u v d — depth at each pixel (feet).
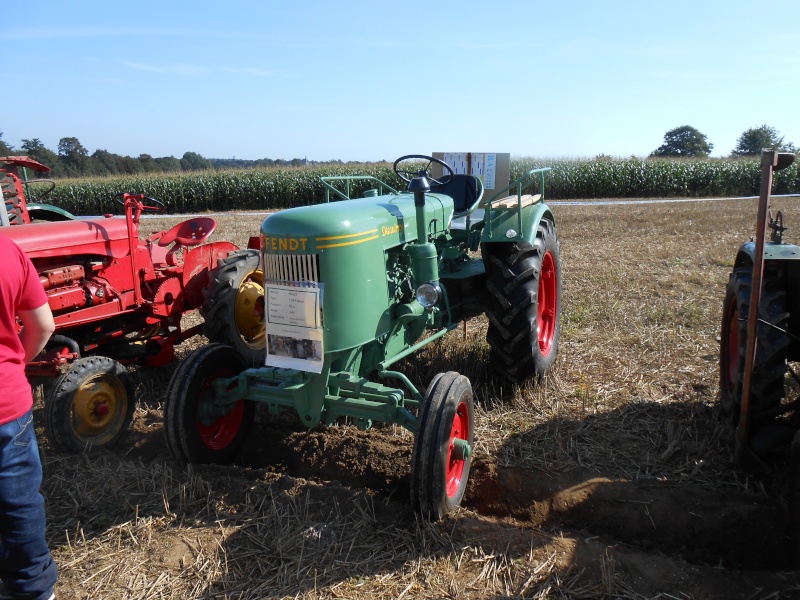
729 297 13.03
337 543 9.51
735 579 8.82
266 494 10.80
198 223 18.22
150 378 17.16
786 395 13.58
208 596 8.49
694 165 86.48
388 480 11.72
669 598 8.38
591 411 13.97
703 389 14.97
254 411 13.08
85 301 14.61
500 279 13.99
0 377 7.47
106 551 9.53
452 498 10.36
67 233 14.43
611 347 18.12
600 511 10.53
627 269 29.07
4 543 7.86
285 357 10.73
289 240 10.21
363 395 10.63
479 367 16.25
